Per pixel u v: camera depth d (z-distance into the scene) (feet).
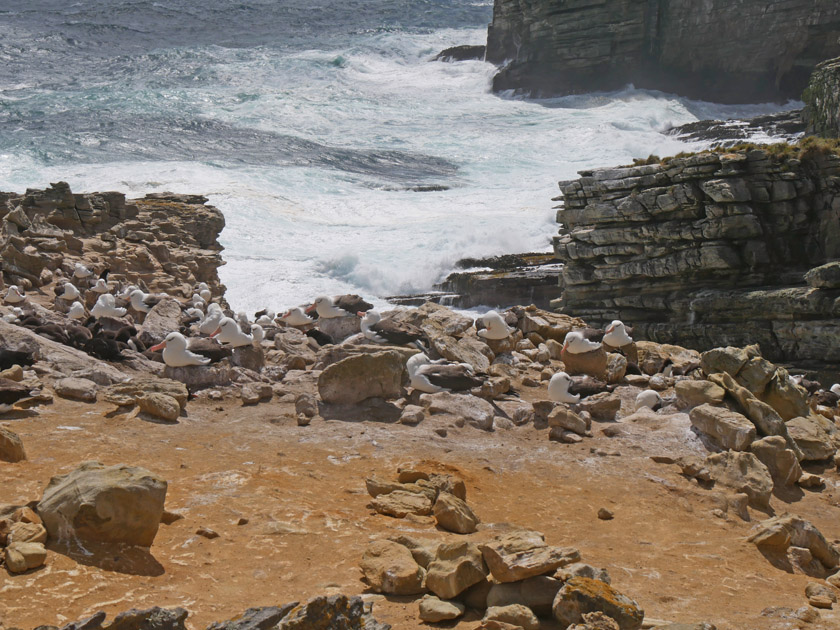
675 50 280.31
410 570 23.41
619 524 31.40
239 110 277.23
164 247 110.73
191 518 27.58
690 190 108.88
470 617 22.39
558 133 252.01
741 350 47.16
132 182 177.17
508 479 34.99
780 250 109.60
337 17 443.32
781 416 45.96
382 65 349.61
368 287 138.00
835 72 179.32
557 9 291.79
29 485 28.71
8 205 101.91
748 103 273.33
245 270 134.72
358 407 42.24
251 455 34.91
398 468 33.81
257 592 22.85
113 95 287.89
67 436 35.06
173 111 270.46
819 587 26.53
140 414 38.93
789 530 30.96
